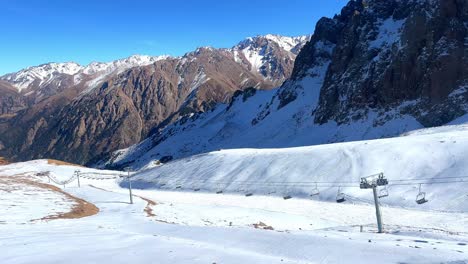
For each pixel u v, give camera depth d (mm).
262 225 47906
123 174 139250
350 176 69250
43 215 43281
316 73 194125
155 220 42375
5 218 39281
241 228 31859
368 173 67562
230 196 78438
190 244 23719
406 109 120625
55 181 116000
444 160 62562
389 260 19938
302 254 22266
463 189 53250
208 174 98125
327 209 59406
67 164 150375
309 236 27031
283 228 47188
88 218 42969
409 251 21344
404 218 49125
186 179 101312
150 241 24453
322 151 83562
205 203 72125
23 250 21578
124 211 52125
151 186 107000
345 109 141500
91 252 21109
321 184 70688
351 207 58562
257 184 81312
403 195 57562
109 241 24453
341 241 24812
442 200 52688
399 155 68938
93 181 125438
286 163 85312
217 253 21125
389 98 128500
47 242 23938
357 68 148000
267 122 187000
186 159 122812
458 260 19250
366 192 62469
